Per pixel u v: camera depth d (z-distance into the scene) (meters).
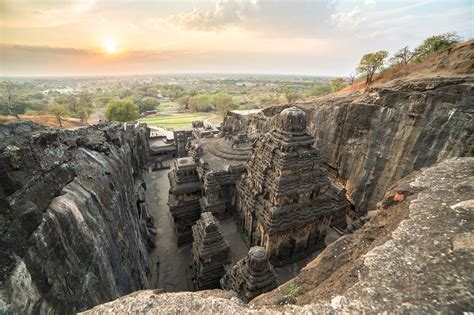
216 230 21.14
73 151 15.96
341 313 5.47
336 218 31.61
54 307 8.45
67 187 12.20
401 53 55.03
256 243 25.52
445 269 5.98
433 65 37.56
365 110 33.53
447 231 7.06
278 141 23.14
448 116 25.25
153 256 27.45
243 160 36.59
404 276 6.05
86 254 11.11
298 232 23.95
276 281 16.84
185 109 155.38
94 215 13.01
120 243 15.87
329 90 116.44
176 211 29.66
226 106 117.19
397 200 10.13
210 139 46.97
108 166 18.73
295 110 23.17
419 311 5.16
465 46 34.06
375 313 5.32
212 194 29.39
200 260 21.14
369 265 6.59
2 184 7.80
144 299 6.66
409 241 7.06
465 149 23.62
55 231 9.48
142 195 33.69
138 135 50.84
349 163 35.97
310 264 8.91
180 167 30.97
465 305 5.08
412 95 28.55
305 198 23.86
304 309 5.75
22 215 8.10
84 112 89.50
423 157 27.03
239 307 6.17
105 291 12.07
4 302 6.48
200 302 6.41
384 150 31.19
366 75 58.44
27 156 9.41
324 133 40.41
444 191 9.09
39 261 8.32
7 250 7.23
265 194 24.19
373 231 8.77
